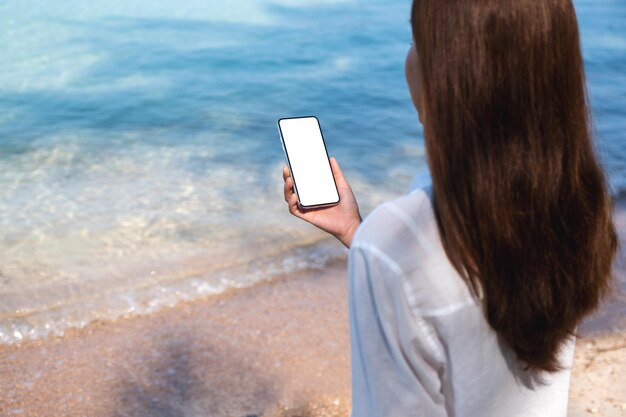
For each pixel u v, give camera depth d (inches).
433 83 33.2
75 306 146.7
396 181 211.5
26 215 185.8
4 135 249.1
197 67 346.9
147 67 346.0
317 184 56.9
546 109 32.7
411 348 34.4
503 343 36.2
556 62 32.6
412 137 249.0
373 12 455.5
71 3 463.5
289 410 116.9
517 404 38.8
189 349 133.4
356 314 35.4
